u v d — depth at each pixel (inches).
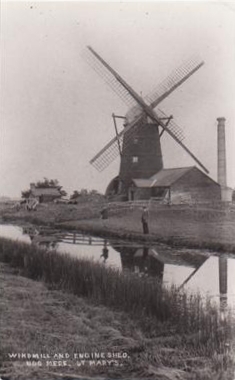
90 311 393.4
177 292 418.6
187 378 326.0
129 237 496.4
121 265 458.9
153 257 473.7
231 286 441.4
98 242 488.4
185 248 484.1
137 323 378.6
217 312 386.6
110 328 368.8
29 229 499.5
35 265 481.7
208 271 457.7
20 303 398.9
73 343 347.3
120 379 328.8
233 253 474.9
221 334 363.3
